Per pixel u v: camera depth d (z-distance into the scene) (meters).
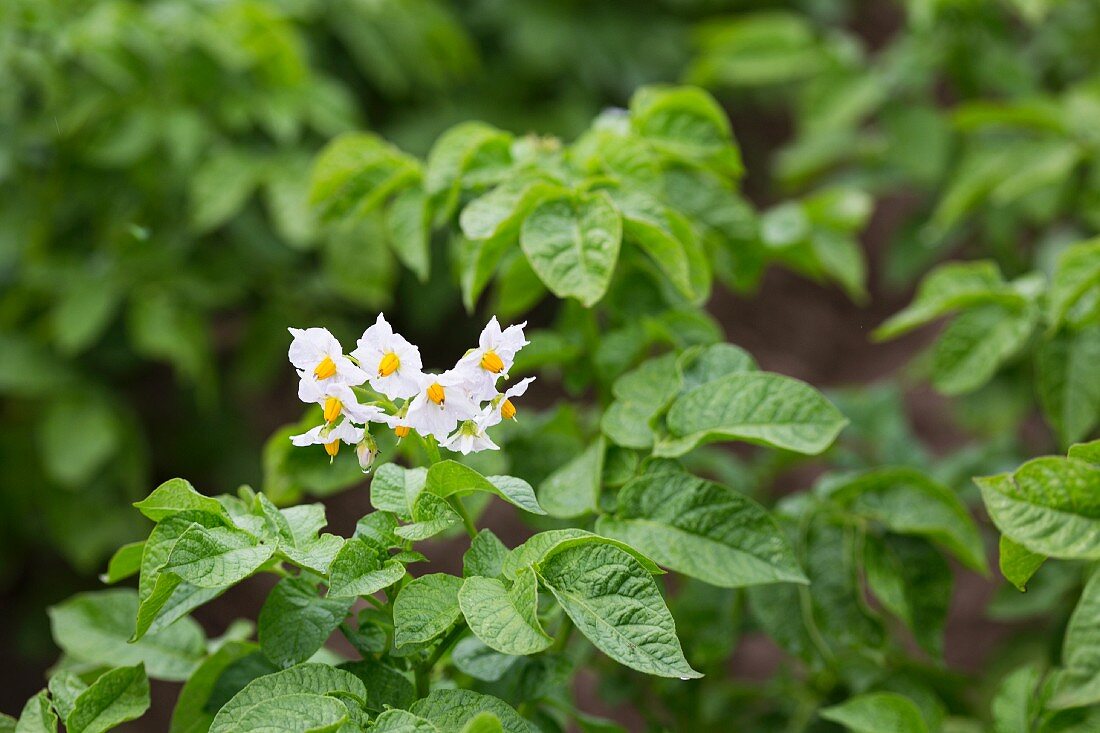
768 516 1.07
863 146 1.92
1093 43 1.88
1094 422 1.20
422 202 1.18
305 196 1.59
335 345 1.00
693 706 1.24
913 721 1.10
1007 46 1.71
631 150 1.15
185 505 1.01
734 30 1.77
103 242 1.80
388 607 1.04
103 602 1.12
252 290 1.99
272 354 1.97
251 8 1.45
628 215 1.10
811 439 1.07
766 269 2.94
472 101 2.40
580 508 1.09
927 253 1.88
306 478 1.14
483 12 2.40
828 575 1.16
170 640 1.12
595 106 2.50
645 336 1.18
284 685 0.99
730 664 1.96
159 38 1.53
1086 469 1.00
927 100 1.82
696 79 1.82
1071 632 1.00
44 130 1.63
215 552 0.99
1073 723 1.07
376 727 0.97
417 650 1.02
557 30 2.41
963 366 1.21
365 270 1.59
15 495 1.97
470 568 1.01
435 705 1.00
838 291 2.88
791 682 1.27
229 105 1.57
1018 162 1.55
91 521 1.92
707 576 1.06
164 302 1.77
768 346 2.74
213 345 2.21
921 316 1.22
